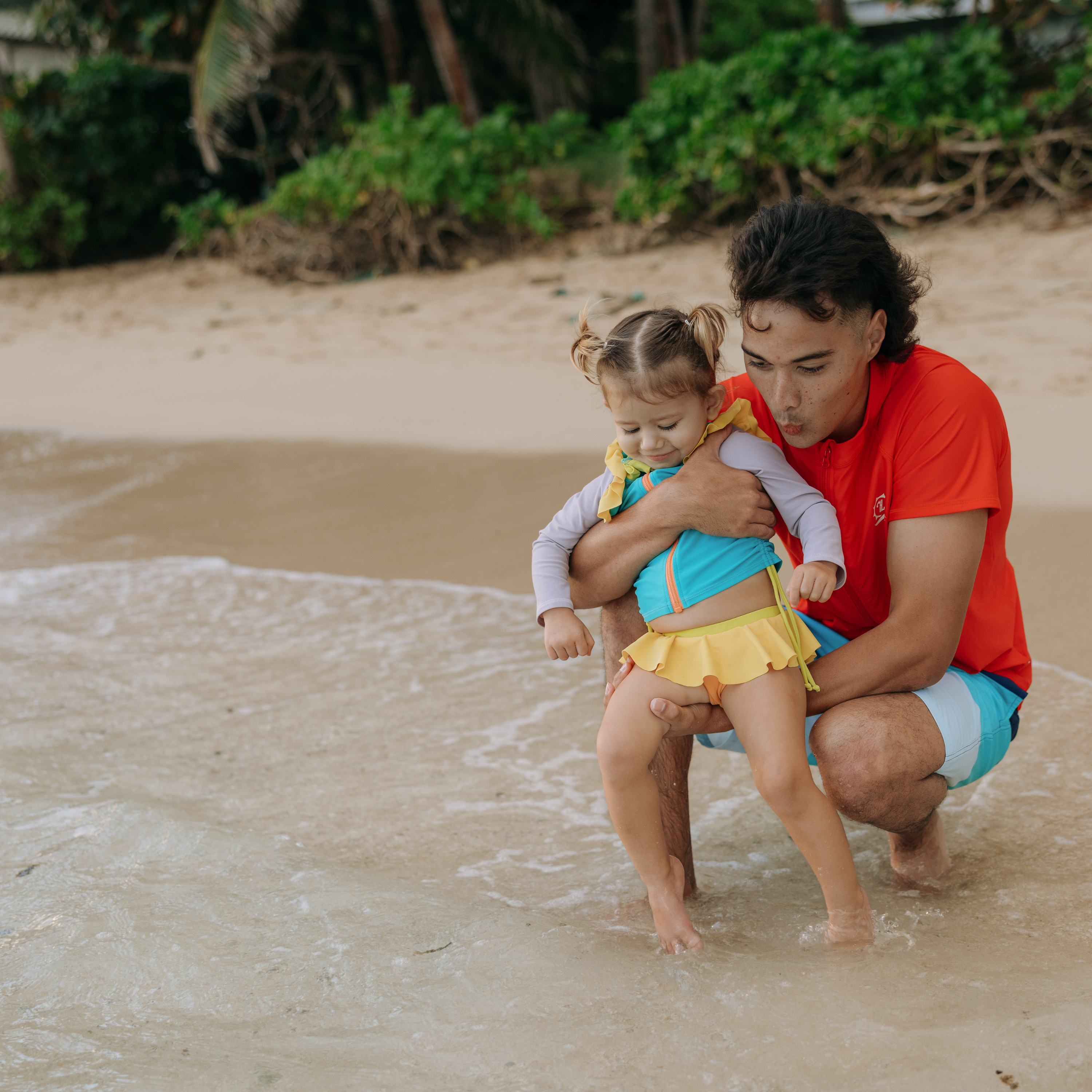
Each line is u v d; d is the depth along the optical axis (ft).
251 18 48.57
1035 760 8.98
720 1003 6.10
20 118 60.13
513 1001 6.26
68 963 6.82
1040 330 24.73
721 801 8.99
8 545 17.62
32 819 8.89
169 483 20.56
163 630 13.58
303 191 47.88
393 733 10.48
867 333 6.57
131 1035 6.13
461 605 13.75
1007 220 37.83
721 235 43.21
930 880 7.49
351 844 8.57
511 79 62.28
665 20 53.36
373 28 57.21
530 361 27.48
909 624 6.78
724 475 7.04
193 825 8.48
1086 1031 5.52
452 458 20.26
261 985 6.54
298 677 11.91
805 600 7.91
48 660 12.75
